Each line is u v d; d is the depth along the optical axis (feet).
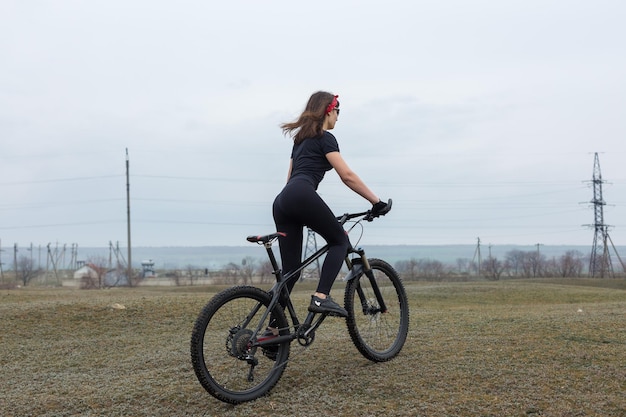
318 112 13.96
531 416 11.31
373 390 12.86
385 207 14.23
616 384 12.75
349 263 14.74
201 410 12.39
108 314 29.32
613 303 35.04
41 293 57.21
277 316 13.34
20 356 20.88
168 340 22.62
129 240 168.76
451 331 18.67
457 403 11.93
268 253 13.38
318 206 13.57
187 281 179.93
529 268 175.22
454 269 196.54
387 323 15.46
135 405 13.00
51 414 12.85
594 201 210.79
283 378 13.99
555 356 14.76
